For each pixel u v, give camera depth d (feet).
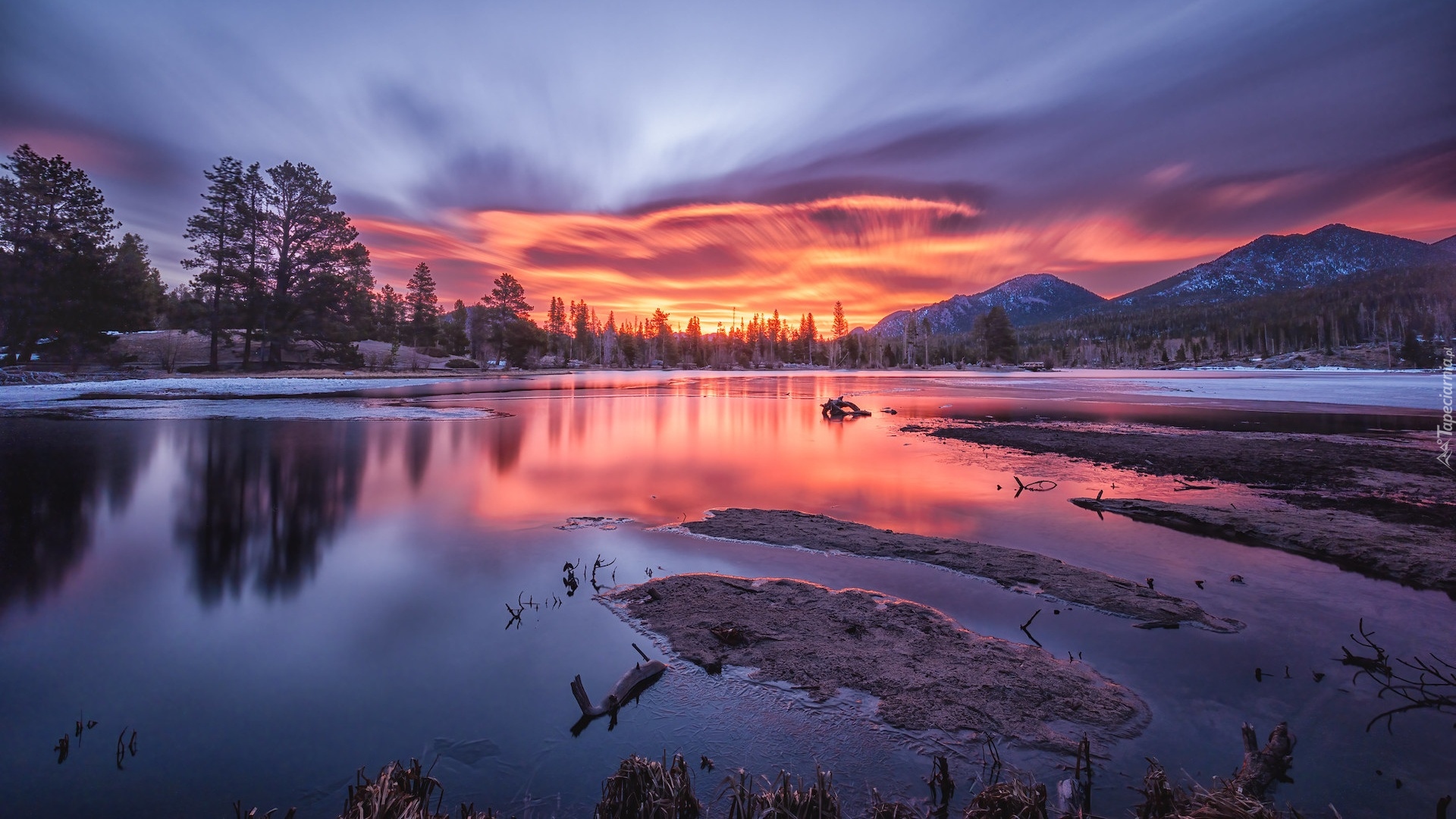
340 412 94.07
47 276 160.97
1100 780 11.93
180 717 14.20
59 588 22.41
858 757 12.64
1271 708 14.65
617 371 407.85
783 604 20.39
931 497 39.09
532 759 12.73
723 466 50.70
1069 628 19.01
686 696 14.92
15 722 13.93
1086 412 109.50
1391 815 11.03
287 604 20.90
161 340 211.41
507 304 330.75
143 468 46.62
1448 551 26.27
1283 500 37.65
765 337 613.52
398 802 10.46
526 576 23.61
